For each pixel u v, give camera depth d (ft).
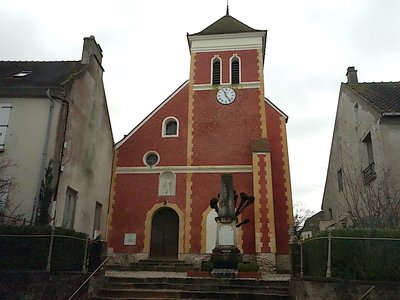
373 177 41.96
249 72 61.26
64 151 40.27
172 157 57.88
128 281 33.42
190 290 31.78
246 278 34.63
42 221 36.35
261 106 59.06
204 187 55.77
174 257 54.13
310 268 27.76
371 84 53.16
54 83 42.29
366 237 24.23
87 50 50.44
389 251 23.71
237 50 63.00
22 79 44.98
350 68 58.03
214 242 52.90
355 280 23.56
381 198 37.99
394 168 38.24
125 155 58.80
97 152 51.57
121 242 54.54
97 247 32.89
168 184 56.85
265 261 49.42
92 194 49.34
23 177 37.99
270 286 32.01
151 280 33.42
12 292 25.64
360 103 47.29
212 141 57.93
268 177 53.11
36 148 38.96
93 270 31.86
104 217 54.39
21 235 27.04
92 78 49.90
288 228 53.01
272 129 58.65
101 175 53.21
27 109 40.47
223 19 68.95
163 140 59.00
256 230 50.80
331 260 24.40
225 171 56.13
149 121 60.23
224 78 61.46
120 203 56.39
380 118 40.27
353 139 50.49
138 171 57.77
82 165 45.80
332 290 23.81
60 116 40.42
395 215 34.47
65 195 40.50
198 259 52.21
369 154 45.55
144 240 54.39
